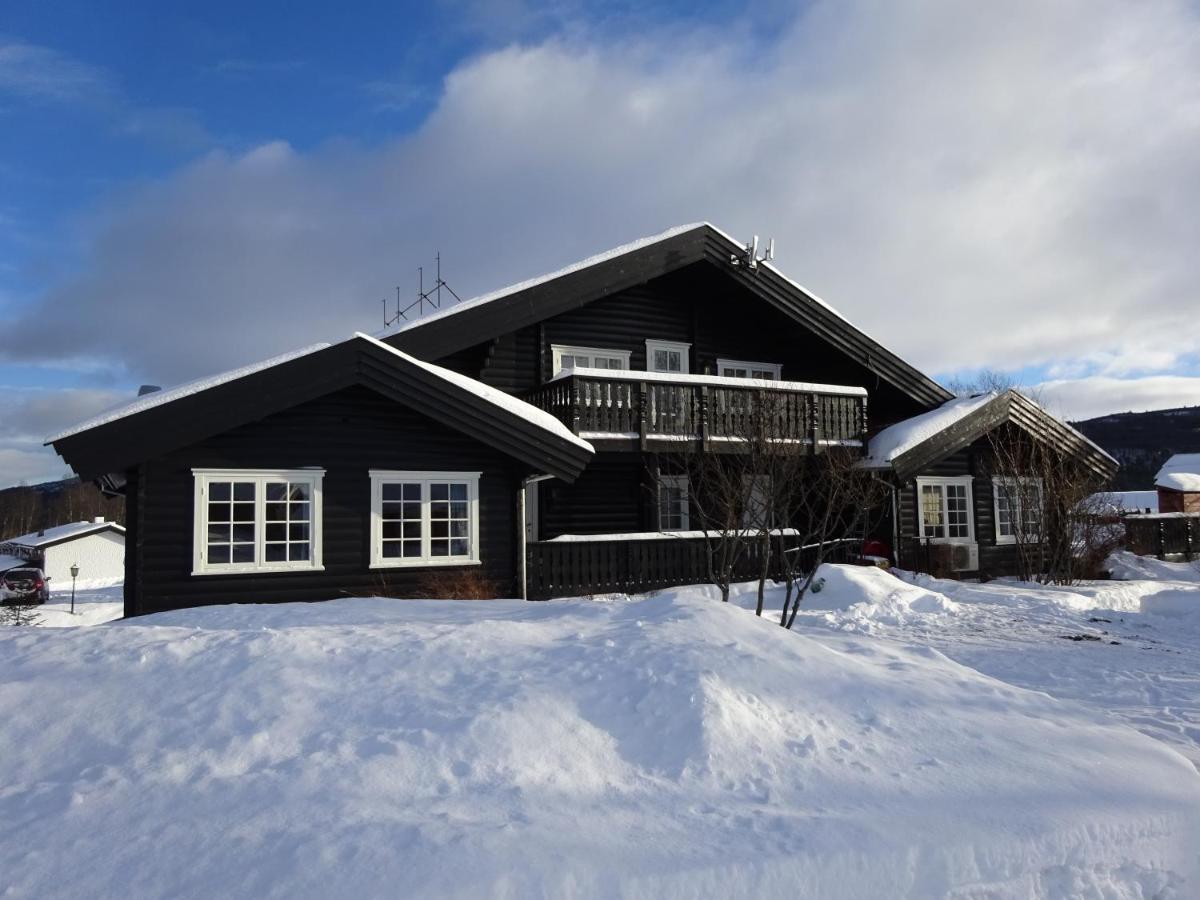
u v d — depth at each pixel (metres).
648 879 3.08
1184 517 21.56
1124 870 3.79
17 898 2.96
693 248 15.82
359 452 11.77
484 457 12.59
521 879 3.00
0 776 3.94
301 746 4.14
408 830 3.30
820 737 4.61
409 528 12.05
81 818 3.48
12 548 50.31
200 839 3.29
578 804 3.74
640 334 16.50
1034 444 17.62
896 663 6.45
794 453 12.60
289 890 2.92
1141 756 4.75
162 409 10.24
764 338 17.78
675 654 5.24
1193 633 11.44
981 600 13.72
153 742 4.18
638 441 13.95
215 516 10.92
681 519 16.19
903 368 17.73
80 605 32.50
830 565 13.55
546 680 4.87
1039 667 8.73
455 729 4.25
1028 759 4.55
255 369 10.70
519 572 12.56
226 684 4.71
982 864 3.55
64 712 4.44
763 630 5.96
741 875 3.20
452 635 5.60
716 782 4.04
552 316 14.92
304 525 11.40
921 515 17.45
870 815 3.75
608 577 13.25
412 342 13.34
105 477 11.73
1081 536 16.95
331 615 7.48
